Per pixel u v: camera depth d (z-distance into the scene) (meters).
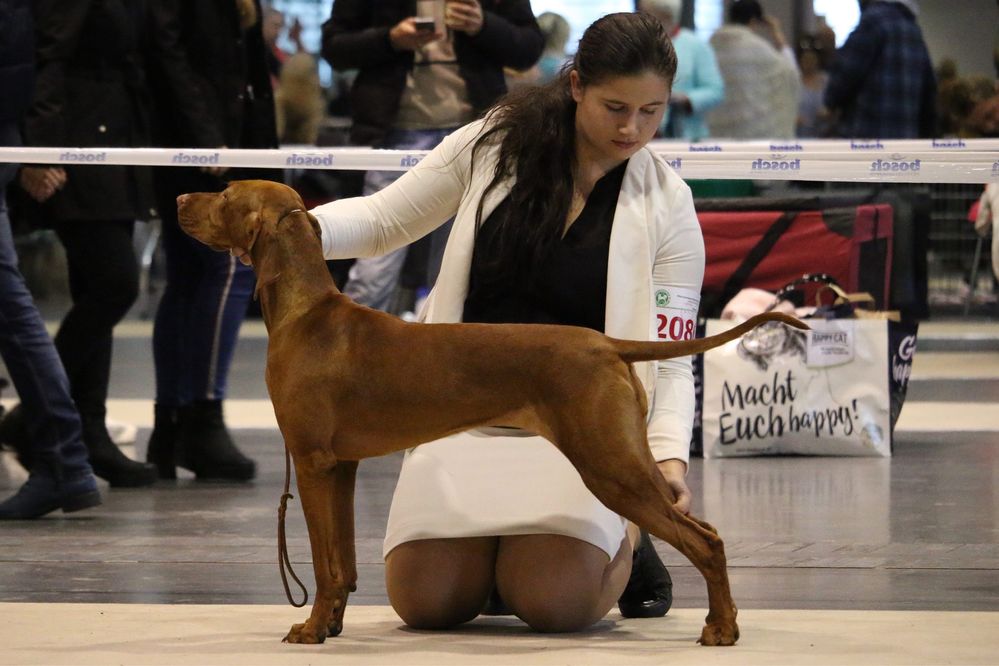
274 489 10.07
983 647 5.41
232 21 10.34
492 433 6.15
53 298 26.50
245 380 17.27
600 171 6.06
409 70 11.07
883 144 8.12
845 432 11.25
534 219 5.92
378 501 9.45
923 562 7.44
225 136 10.43
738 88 18.39
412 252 12.85
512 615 6.41
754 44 18.38
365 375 5.25
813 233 12.27
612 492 5.12
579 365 5.12
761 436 11.25
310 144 19.88
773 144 8.43
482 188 6.03
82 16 9.42
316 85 20.09
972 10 32.12
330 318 5.35
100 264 9.70
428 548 5.88
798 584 6.93
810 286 12.28
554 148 5.95
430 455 6.12
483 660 5.16
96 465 10.05
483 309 6.11
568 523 5.79
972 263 22.06
